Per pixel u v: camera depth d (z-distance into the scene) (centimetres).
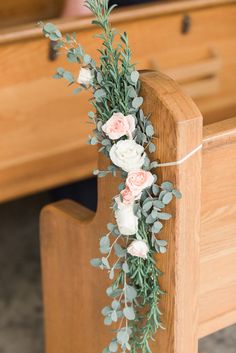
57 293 217
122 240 183
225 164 174
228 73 300
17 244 337
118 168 173
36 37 249
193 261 174
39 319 287
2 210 364
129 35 271
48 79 258
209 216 176
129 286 177
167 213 170
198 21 285
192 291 177
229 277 186
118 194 180
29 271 317
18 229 349
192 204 169
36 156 263
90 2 167
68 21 253
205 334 188
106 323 181
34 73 254
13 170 261
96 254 196
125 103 167
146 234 174
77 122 268
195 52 289
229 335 279
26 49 250
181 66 288
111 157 167
